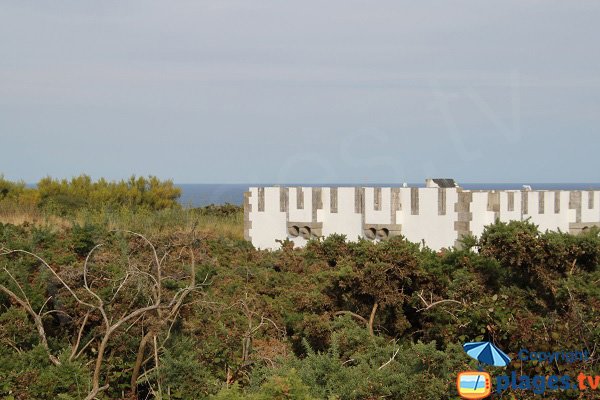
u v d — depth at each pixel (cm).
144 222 3625
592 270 1772
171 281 1811
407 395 1307
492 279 1820
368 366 1419
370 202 3409
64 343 1623
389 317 1847
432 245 3275
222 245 2891
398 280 1822
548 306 1694
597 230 1784
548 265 1739
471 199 3181
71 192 5206
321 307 1859
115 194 5266
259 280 2289
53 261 1983
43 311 1716
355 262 1884
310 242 2480
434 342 1405
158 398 1389
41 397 1364
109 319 1531
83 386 1392
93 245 2264
